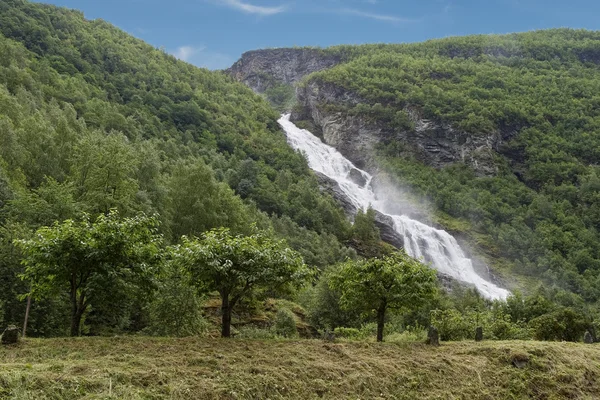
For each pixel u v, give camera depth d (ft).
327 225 268.41
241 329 95.81
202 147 349.20
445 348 63.72
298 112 520.42
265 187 293.64
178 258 57.82
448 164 400.47
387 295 65.31
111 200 104.17
